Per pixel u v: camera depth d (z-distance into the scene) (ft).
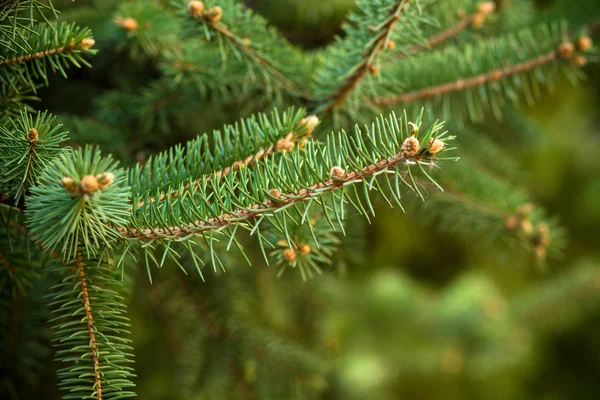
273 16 3.10
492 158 3.34
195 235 2.16
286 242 2.29
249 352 2.88
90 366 2.18
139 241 2.15
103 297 2.22
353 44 2.43
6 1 2.16
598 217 6.43
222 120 2.78
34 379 2.69
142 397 3.10
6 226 2.23
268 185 2.16
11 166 2.15
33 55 2.25
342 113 2.57
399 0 2.34
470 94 2.68
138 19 2.61
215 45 2.50
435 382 5.75
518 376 6.34
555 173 6.25
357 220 2.70
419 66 2.66
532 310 4.86
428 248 5.81
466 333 4.84
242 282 2.97
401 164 2.09
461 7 2.84
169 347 3.13
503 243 2.88
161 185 2.24
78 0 2.86
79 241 2.18
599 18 2.95
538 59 2.68
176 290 2.86
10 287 2.52
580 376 6.52
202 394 2.91
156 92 2.76
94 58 2.92
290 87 2.57
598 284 4.76
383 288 4.93
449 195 2.75
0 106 2.29
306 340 3.26
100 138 2.63
